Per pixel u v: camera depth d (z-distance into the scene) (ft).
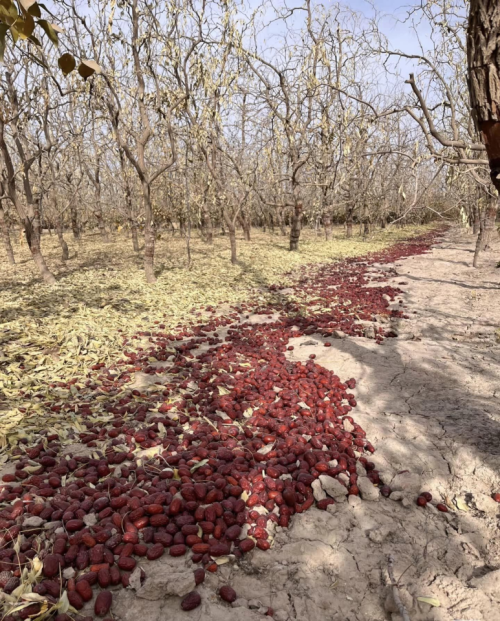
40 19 5.16
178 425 15.40
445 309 30.48
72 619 7.94
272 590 8.89
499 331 23.81
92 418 15.56
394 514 10.98
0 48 4.94
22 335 24.79
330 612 8.43
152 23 36.42
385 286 39.91
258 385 18.45
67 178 68.39
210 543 9.71
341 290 39.22
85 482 11.80
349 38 46.57
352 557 9.67
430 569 9.28
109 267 51.88
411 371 19.54
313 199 70.13
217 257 59.98
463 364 19.83
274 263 55.67
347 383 18.37
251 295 38.14
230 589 8.73
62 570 8.95
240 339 25.23
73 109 56.44
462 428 14.29
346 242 79.66
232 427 14.87
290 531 10.43
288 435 14.44
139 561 9.41
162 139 46.70
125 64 36.91
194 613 8.33
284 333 26.50
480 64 6.66
